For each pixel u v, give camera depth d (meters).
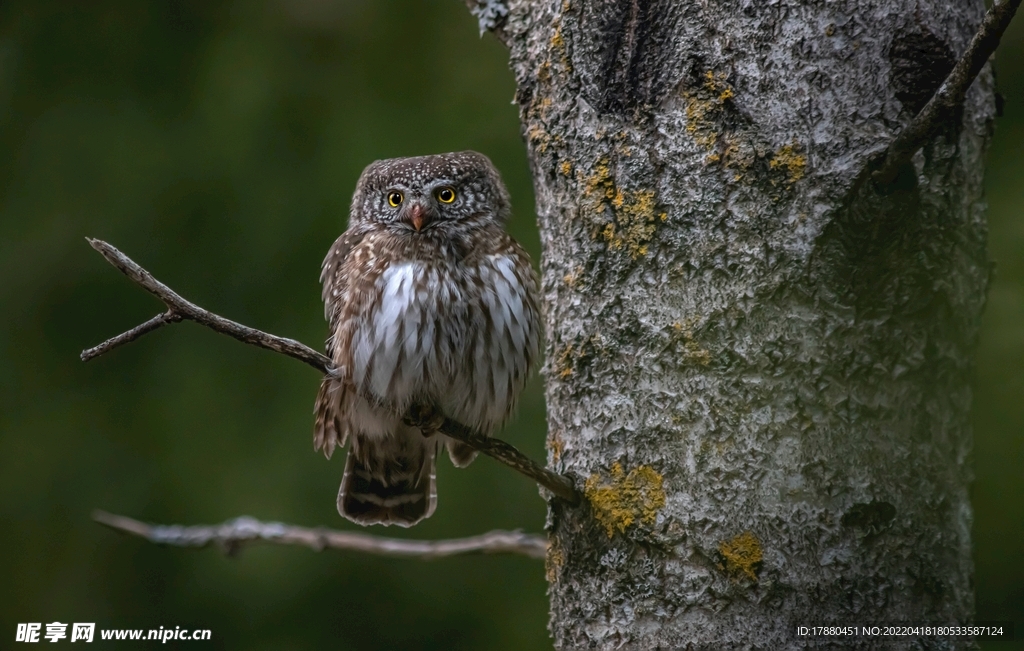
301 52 12.59
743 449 5.14
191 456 11.34
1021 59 10.27
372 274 7.61
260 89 12.29
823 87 5.13
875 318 5.01
